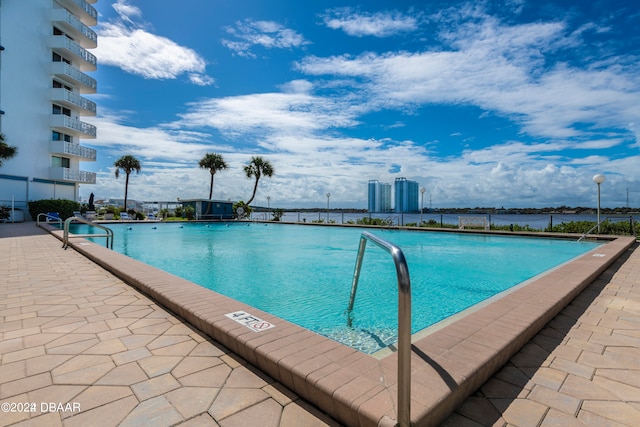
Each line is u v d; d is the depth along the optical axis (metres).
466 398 1.62
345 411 1.41
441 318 3.82
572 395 1.66
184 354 2.12
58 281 4.20
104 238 13.15
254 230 17.73
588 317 2.87
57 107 23.00
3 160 19.25
